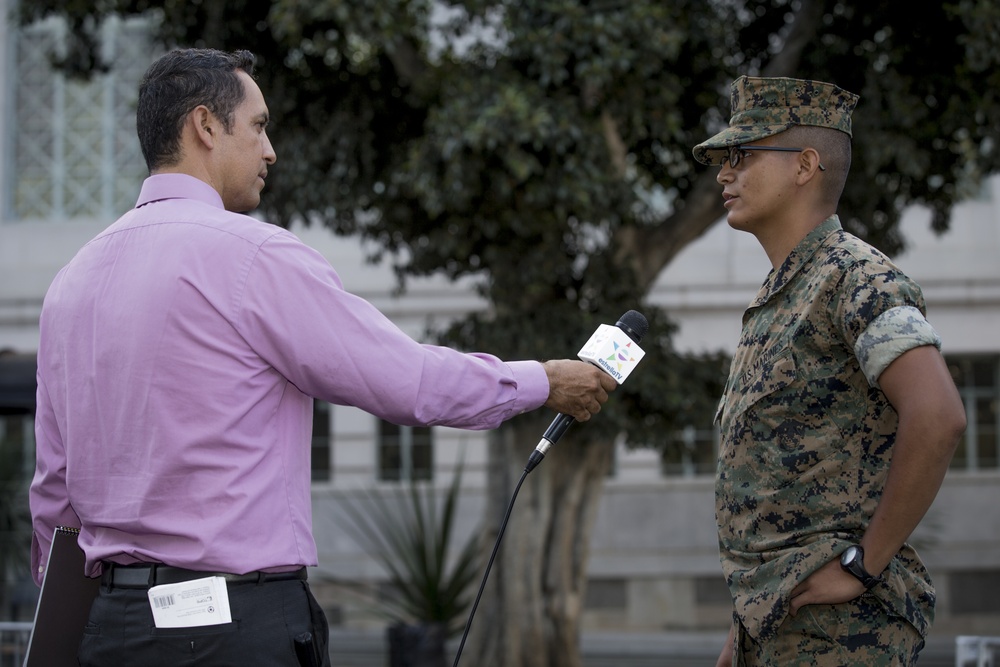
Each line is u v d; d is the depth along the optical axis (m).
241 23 7.79
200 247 2.18
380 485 15.43
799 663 2.25
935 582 14.89
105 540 2.20
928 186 8.59
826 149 2.41
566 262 7.72
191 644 2.09
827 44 7.87
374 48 7.91
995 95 7.50
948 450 2.08
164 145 2.31
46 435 2.37
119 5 8.43
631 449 8.23
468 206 7.34
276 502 2.18
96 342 2.20
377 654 12.88
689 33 7.73
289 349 2.16
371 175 8.09
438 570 9.81
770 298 2.38
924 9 7.46
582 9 6.98
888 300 2.16
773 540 2.28
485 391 2.32
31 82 16.23
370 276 15.72
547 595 8.66
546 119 6.75
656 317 8.16
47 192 16.22
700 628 14.88
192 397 2.12
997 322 15.31
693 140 8.46
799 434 2.27
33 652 2.34
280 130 8.08
